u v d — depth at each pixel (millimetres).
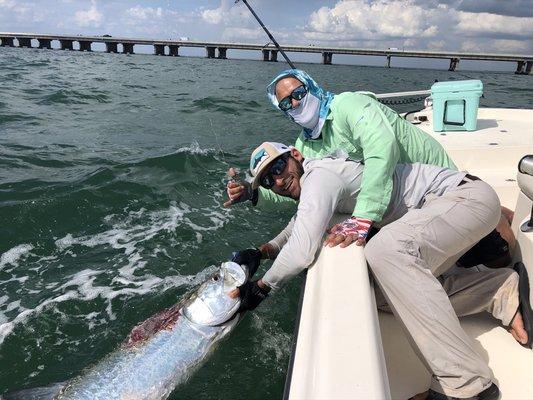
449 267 2154
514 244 2277
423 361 1816
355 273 1862
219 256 4195
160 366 2488
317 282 1897
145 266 4004
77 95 13422
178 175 6328
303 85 2850
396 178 2355
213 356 2752
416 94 6867
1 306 3436
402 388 1881
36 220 4777
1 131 8555
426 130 5148
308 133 3066
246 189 3061
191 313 2596
